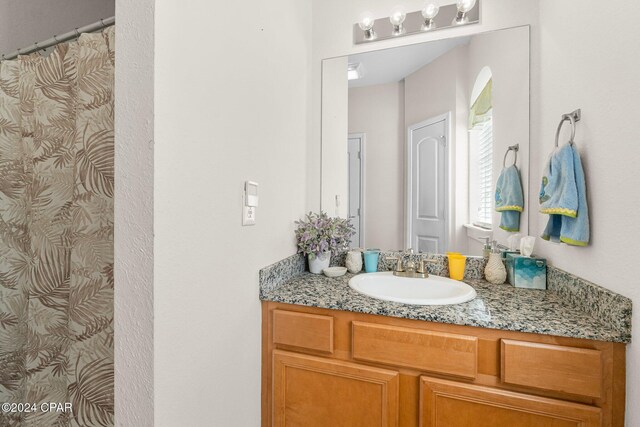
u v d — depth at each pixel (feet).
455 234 4.71
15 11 4.53
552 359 2.67
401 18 4.71
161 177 2.15
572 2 3.29
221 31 2.79
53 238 3.42
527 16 4.28
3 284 3.78
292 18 4.39
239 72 3.08
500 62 4.42
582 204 2.96
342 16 5.13
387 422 3.15
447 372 2.96
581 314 2.98
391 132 4.99
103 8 5.57
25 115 3.70
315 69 5.25
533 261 3.89
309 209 5.17
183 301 2.38
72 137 3.41
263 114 3.57
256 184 3.42
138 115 2.12
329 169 5.22
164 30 2.16
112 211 2.97
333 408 3.34
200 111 2.53
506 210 4.37
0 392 3.75
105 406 2.91
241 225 3.16
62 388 3.34
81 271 3.01
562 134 3.53
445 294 4.01
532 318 2.89
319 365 3.38
